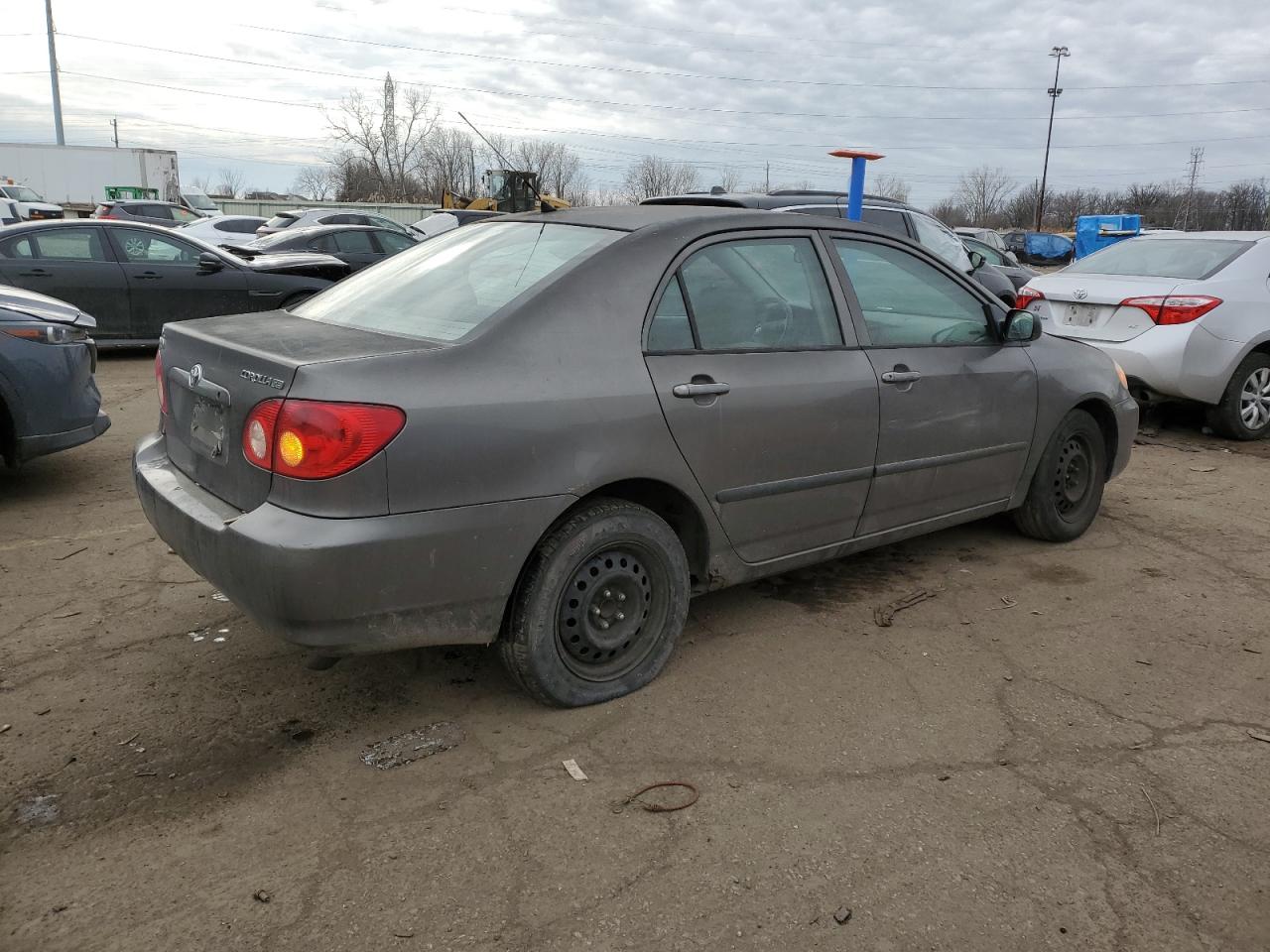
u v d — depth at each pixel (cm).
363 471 266
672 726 317
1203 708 338
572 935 225
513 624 308
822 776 291
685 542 354
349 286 386
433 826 264
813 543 383
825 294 382
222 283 1023
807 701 335
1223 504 590
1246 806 280
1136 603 430
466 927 227
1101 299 758
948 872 249
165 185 3972
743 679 350
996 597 433
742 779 288
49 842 255
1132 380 744
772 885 243
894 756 303
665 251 335
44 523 507
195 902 234
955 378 416
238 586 277
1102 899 241
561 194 5906
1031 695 344
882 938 226
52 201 3825
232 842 256
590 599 319
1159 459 709
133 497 556
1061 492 493
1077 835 266
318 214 2077
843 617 407
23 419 522
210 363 307
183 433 331
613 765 295
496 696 335
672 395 322
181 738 305
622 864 250
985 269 1077
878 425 387
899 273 413
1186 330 717
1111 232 3144
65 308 562
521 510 291
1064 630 400
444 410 276
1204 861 256
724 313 347
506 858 252
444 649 370
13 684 337
